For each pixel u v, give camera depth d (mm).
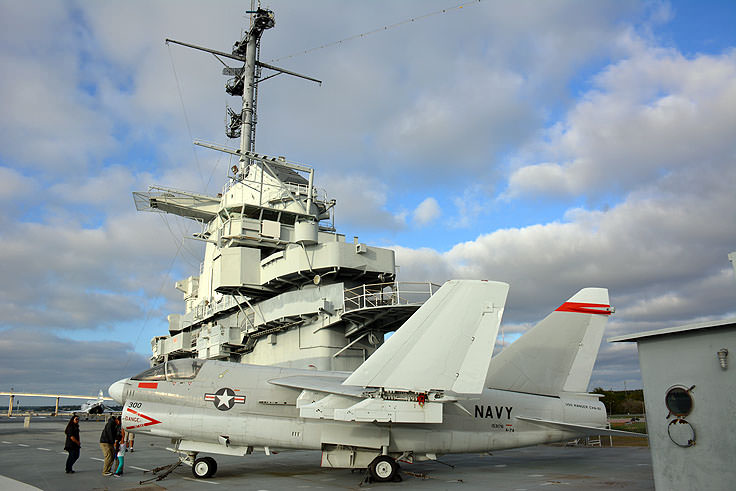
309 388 16297
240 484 15406
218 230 36250
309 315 30938
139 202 37938
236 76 48750
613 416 64438
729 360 9188
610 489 13688
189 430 17188
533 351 18938
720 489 9047
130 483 15711
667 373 10148
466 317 15570
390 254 33656
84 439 37031
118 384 18578
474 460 22141
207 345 38875
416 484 15227
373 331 30906
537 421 17641
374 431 16312
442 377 15383
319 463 21188
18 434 41281
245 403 17359
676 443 9773
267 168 36250
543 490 13648
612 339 11133
